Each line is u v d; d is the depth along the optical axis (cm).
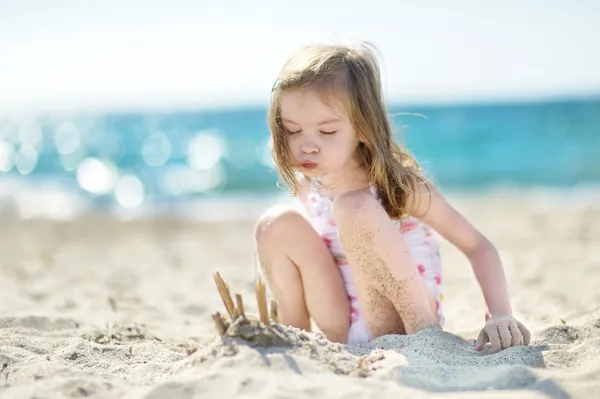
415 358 209
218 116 3406
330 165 237
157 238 742
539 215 779
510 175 1280
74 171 1528
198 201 1089
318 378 187
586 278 415
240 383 181
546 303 345
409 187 251
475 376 192
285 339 202
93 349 237
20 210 980
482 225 733
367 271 235
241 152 1927
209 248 661
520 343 225
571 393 179
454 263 538
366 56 247
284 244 247
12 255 601
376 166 246
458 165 1497
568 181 1161
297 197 282
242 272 500
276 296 256
